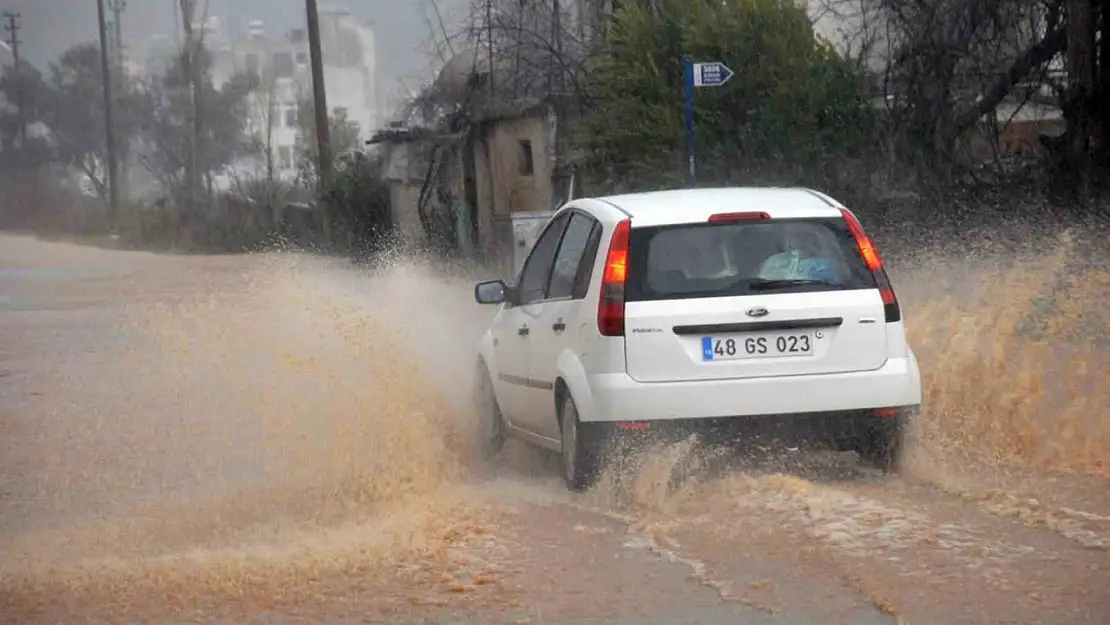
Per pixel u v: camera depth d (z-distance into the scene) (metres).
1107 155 22.52
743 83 25.66
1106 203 22.11
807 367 9.09
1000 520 8.07
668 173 25.95
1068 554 7.31
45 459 11.71
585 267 9.59
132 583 7.58
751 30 25.84
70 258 57.25
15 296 32.97
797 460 9.43
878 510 8.30
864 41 25.22
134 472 11.02
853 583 6.98
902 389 9.16
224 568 7.76
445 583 7.35
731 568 7.37
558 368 9.54
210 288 32.50
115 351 19.45
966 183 23.77
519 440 11.19
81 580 7.65
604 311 9.10
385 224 52.47
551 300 10.17
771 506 8.53
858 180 24.45
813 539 7.79
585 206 10.34
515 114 39.03
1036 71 23.69
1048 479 9.16
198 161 97.25
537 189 39.25
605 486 9.10
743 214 9.38
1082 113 22.62
